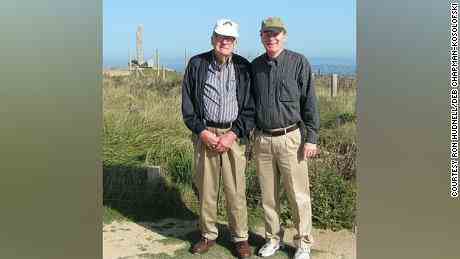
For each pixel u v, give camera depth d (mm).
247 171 4418
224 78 3467
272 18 3287
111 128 5418
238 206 3652
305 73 3322
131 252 3775
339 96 5883
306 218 3555
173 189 4625
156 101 6129
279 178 3631
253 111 3480
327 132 5020
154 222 4348
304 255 3578
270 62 3338
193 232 4145
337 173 4469
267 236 3697
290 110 3359
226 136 3482
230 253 3773
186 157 4824
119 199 4590
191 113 3527
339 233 4105
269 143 3469
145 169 4730
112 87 6289
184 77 3541
